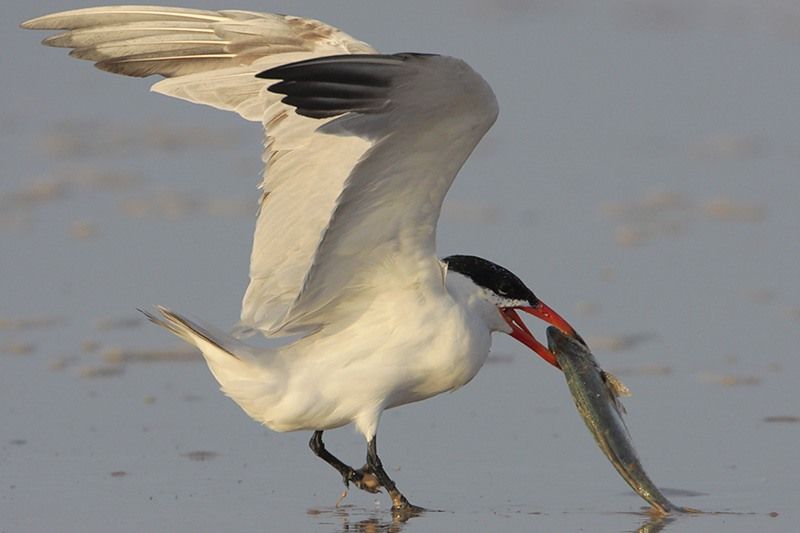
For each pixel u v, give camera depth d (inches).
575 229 746.8
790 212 772.6
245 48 497.0
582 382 451.2
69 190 826.2
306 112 361.7
